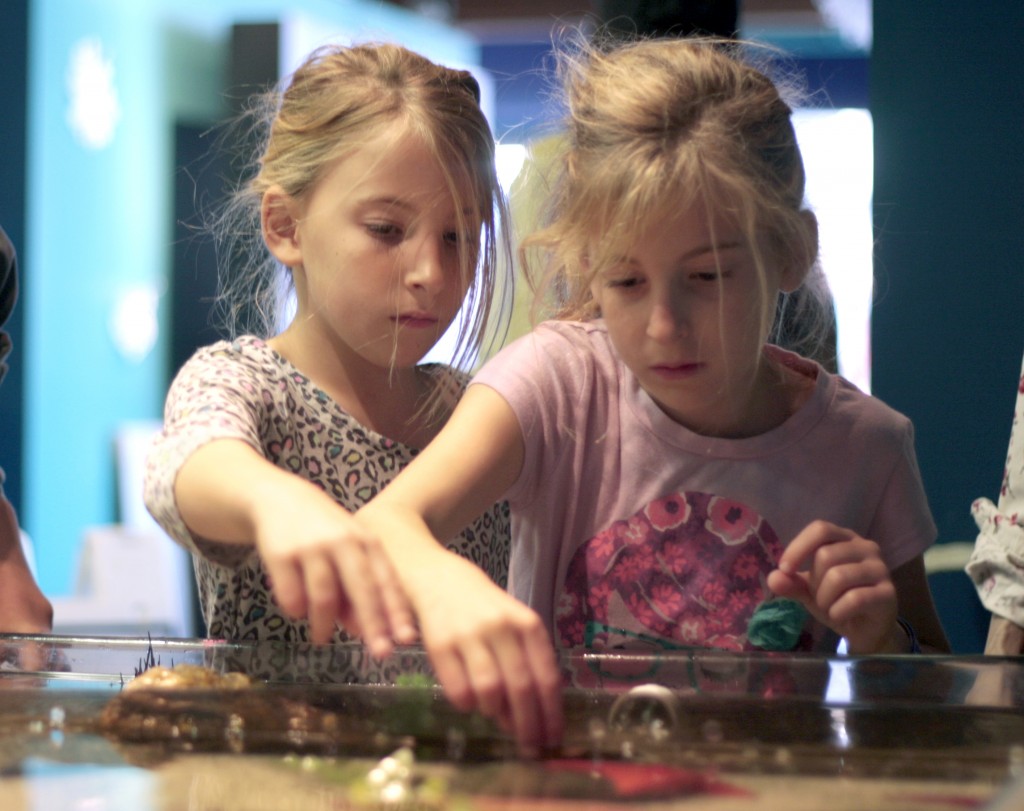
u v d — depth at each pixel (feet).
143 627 13.15
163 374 17.38
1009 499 3.53
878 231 5.35
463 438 3.10
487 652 2.04
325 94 3.48
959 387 5.25
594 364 3.51
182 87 17.56
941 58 5.24
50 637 2.56
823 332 3.90
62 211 15.74
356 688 2.27
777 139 3.21
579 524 3.49
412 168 3.27
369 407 3.62
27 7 15.12
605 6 5.45
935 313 5.28
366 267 3.29
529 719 2.01
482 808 1.64
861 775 1.84
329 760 1.88
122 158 16.75
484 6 16.97
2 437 15.15
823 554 2.91
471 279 3.42
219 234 5.28
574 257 3.16
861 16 14.56
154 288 17.22
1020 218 5.15
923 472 5.30
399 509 2.62
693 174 2.89
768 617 3.32
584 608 3.46
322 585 2.07
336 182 3.34
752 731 2.10
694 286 2.95
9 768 1.82
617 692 2.32
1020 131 5.14
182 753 1.92
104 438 16.43
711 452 3.43
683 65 3.22
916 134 5.29
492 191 3.57
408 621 2.05
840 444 3.49
